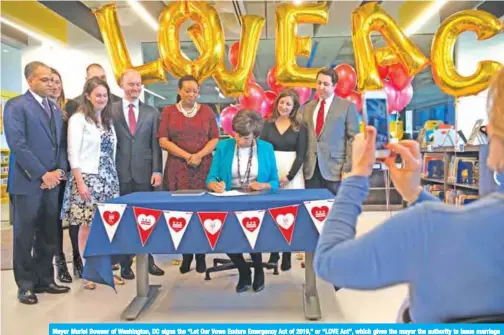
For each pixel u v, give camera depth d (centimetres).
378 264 70
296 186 354
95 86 312
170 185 352
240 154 312
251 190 288
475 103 743
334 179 345
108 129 327
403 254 70
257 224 249
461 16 408
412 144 97
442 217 70
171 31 409
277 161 349
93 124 316
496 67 403
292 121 355
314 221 248
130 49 877
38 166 295
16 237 299
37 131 298
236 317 269
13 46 880
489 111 73
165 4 698
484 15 402
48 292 318
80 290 325
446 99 920
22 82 901
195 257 382
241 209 251
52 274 323
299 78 414
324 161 347
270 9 741
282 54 417
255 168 310
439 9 705
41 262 318
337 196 82
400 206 681
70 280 348
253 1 691
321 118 351
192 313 277
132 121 352
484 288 68
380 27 417
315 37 904
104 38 423
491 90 73
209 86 1051
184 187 348
